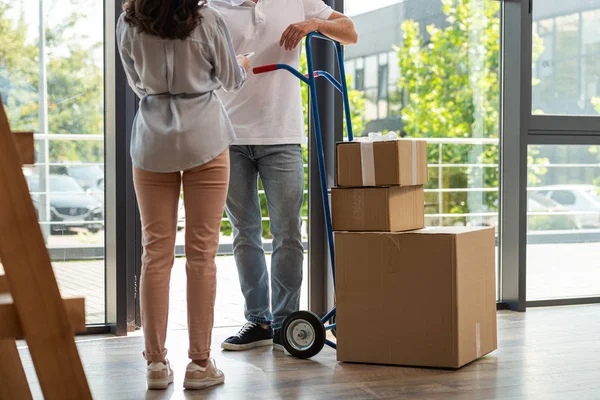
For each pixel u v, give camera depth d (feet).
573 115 13.76
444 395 7.90
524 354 9.80
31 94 10.83
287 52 10.02
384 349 9.21
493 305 9.82
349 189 9.30
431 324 9.00
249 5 10.00
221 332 11.55
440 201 13.20
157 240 8.20
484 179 13.48
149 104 8.18
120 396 7.91
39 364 4.75
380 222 9.15
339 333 9.39
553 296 13.94
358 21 12.33
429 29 12.91
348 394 7.97
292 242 10.22
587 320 12.26
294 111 10.11
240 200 10.20
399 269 9.09
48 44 10.87
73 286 11.04
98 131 11.11
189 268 8.23
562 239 13.93
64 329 4.82
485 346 9.60
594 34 13.93
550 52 13.64
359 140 9.59
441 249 8.91
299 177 10.17
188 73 7.92
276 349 10.20
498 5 13.43
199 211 8.15
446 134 13.15
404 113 12.77
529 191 13.65
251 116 9.99
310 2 10.17
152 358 8.23
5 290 5.06
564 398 7.79
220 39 7.96
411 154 9.30
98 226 11.13
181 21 7.57
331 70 12.01
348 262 9.31
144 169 8.04
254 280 10.36
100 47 11.07
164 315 8.25
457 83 13.19
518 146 13.29
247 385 8.36
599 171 14.10
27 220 4.72
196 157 7.96
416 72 12.84
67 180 11.00
